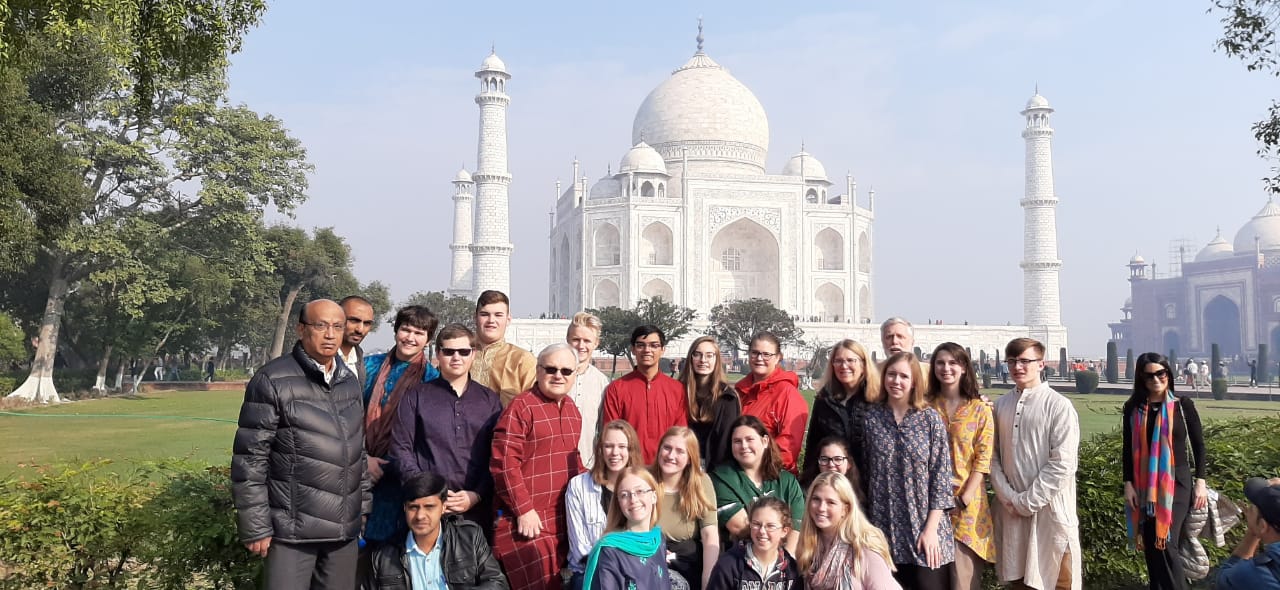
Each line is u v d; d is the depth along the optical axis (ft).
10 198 81.76
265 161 151.74
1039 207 298.35
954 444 27.68
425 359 28.07
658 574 22.62
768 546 23.06
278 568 22.17
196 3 44.70
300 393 22.52
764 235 293.64
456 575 24.14
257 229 158.81
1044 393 27.86
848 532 23.24
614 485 24.13
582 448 30.22
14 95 80.38
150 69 47.29
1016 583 28.14
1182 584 28.68
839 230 292.40
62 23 41.11
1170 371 29.43
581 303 291.99
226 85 144.05
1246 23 49.14
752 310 203.82
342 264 196.34
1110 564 32.42
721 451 27.58
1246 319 377.30
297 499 22.29
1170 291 419.13
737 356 243.40
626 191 290.15
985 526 27.27
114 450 67.00
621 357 241.55
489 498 26.17
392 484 25.94
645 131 320.91
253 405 22.24
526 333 253.65
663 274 275.59
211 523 25.81
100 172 134.82
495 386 29.63
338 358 24.08
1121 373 273.95
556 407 25.89
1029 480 27.37
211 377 191.62
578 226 295.69
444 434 25.18
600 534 24.80
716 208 280.51
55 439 75.56
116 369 183.01
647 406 29.01
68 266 136.46
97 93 124.57
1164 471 28.73
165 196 148.77
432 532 24.11
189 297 152.97
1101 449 34.86
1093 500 32.60
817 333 262.06
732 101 314.76
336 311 23.13
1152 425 29.43
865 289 310.04
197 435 79.36
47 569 25.52
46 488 27.25
